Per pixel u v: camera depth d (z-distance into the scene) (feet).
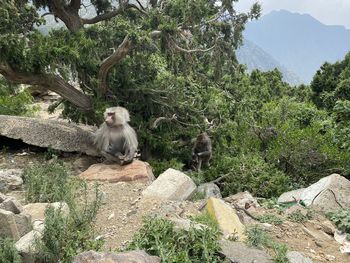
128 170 31.40
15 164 35.29
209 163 44.45
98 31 39.52
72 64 37.04
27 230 20.13
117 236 21.43
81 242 19.12
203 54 42.19
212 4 42.45
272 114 49.55
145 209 24.23
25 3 39.19
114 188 28.32
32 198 25.95
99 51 40.34
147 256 16.26
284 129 45.44
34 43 35.91
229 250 18.67
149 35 36.27
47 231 18.33
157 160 41.86
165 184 27.43
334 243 22.52
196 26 39.99
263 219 24.09
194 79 45.73
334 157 42.98
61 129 38.70
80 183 28.02
